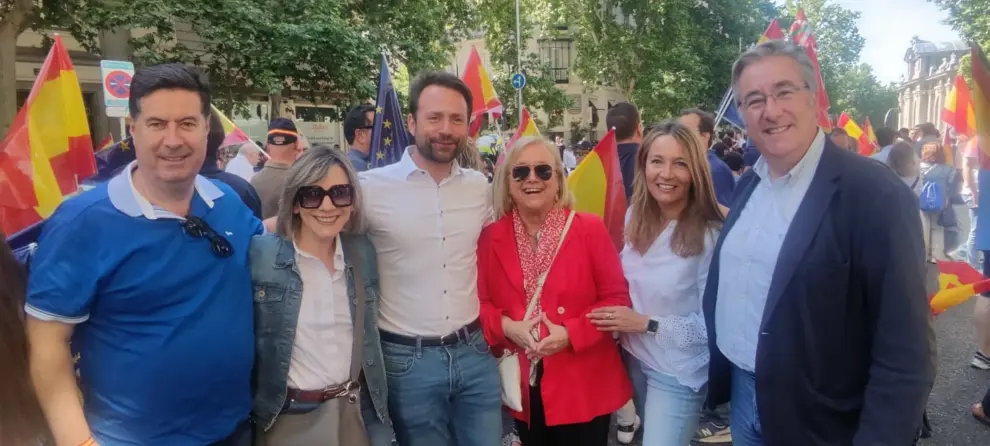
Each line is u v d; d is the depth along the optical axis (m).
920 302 1.80
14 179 3.15
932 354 1.81
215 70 13.16
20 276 1.91
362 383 2.57
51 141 3.65
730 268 2.29
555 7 27.75
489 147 13.10
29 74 13.81
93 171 3.80
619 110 5.01
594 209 3.88
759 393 2.06
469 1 21.31
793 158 2.07
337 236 2.46
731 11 36.91
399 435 2.82
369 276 2.56
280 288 2.30
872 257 1.86
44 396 1.89
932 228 8.80
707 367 2.71
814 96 2.04
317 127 18.14
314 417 2.33
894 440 1.80
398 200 2.73
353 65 12.67
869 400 1.86
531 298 2.83
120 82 7.20
